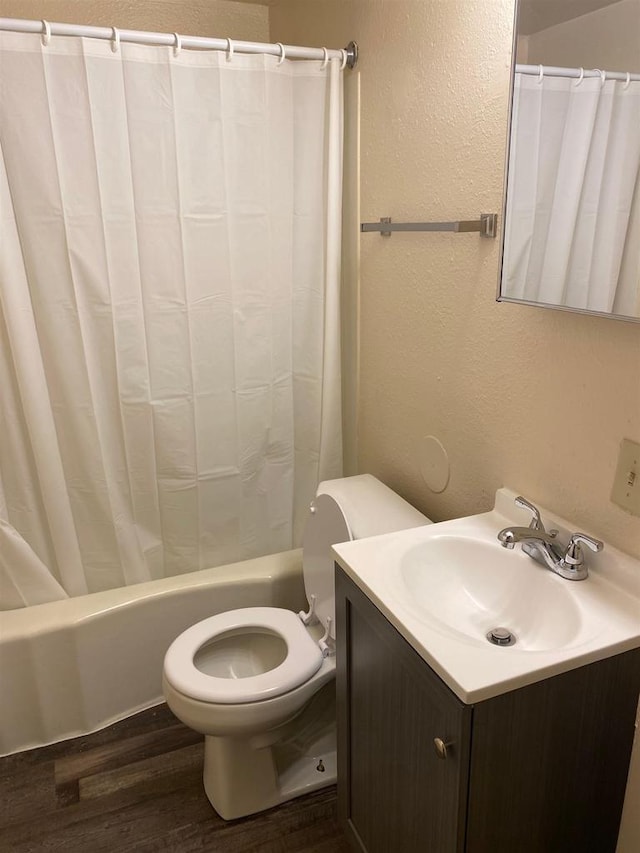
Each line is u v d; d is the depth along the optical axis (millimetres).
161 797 1855
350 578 1363
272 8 2404
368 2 1806
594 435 1271
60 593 2057
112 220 1805
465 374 1632
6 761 1979
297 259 2059
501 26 1355
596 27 1114
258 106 1855
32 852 1705
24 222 1750
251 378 2094
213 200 1879
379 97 1826
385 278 1927
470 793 1087
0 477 1931
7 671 1927
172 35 1707
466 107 1491
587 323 1247
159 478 2094
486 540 1415
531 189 1284
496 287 1448
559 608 1238
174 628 2133
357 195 2012
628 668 1146
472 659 1068
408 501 1985
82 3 2162
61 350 1869
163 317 1927
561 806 1202
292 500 2314
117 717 2123
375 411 2107
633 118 1074
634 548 1218
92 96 1693
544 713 1092
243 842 1725
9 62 1626
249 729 1648
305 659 1745
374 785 1442
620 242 1122
